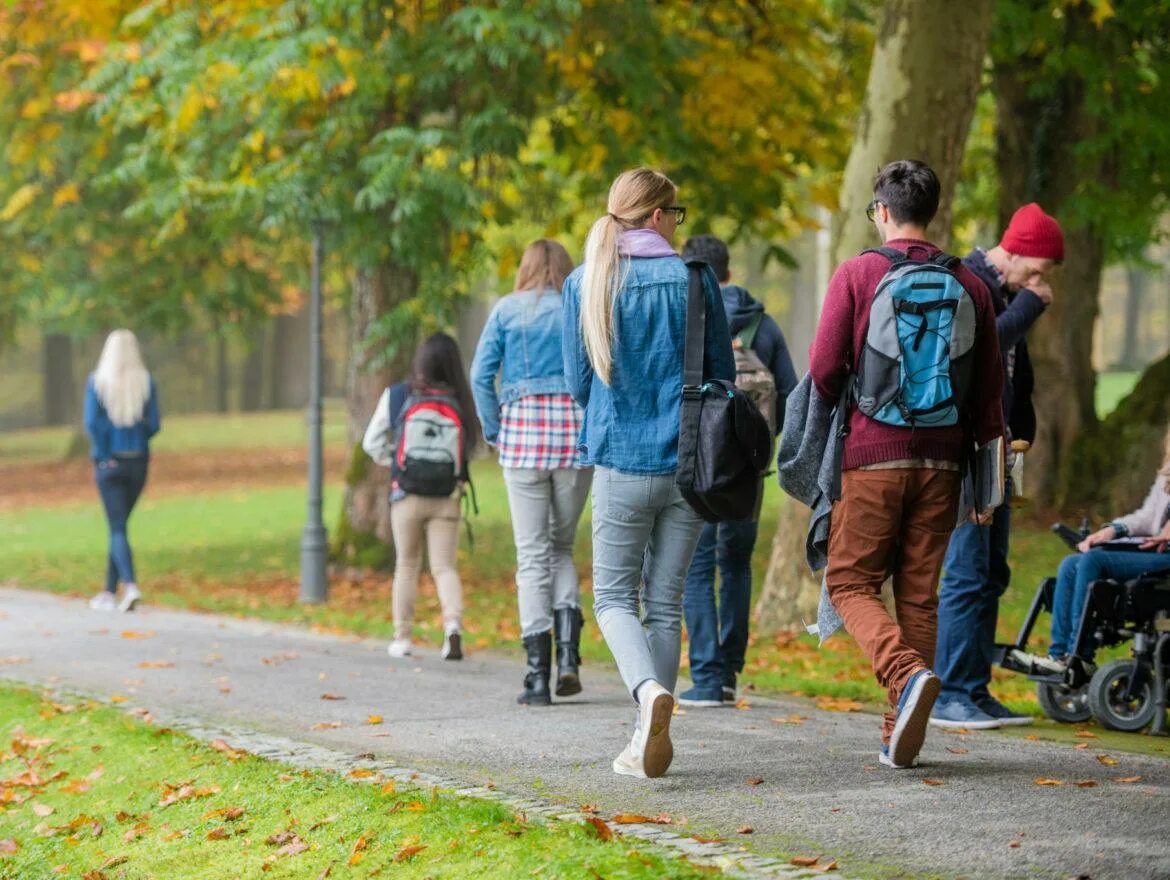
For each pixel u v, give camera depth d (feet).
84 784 77.10
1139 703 80.79
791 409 65.10
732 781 63.82
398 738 78.13
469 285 166.61
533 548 90.74
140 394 159.22
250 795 67.92
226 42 155.33
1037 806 58.34
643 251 66.18
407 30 155.53
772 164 175.94
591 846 52.47
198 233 228.63
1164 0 177.88
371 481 187.11
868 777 64.08
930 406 61.57
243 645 126.41
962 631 79.46
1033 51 190.19
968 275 62.69
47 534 270.67
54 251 253.85
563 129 168.96
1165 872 48.85
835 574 64.23
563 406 90.53
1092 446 213.05
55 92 195.21
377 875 55.06
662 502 66.28
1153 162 202.90
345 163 160.76
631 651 64.39
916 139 127.85
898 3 127.85
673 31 166.40
